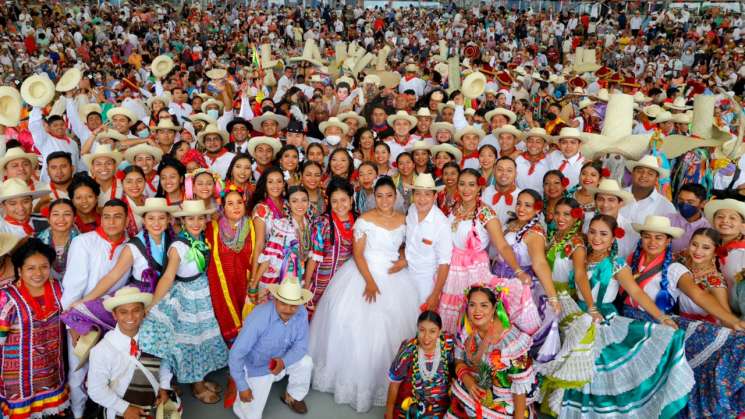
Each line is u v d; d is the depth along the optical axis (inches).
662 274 166.2
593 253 163.8
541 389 161.9
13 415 143.6
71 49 833.5
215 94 457.4
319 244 186.9
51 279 151.0
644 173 205.5
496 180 204.4
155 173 228.4
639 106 437.4
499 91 471.8
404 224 188.2
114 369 140.9
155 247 161.8
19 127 299.4
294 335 156.8
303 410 165.2
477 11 1224.8
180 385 177.0
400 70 663.8
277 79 515.8
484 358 146.4
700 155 277.3
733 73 737.0
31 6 972.6
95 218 180.2
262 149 230.7
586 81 564.4
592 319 156.1
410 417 156.9
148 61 776.3
